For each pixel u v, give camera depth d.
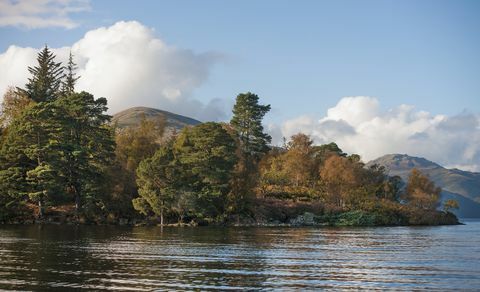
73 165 90.25
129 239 58.69
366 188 136.50
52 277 31.31
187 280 31.12
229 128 135.25
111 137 98.44
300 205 116.88
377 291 28.75
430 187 152.38
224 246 51.56
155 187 90.25
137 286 29.08
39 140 88.12
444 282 31.47
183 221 96.69
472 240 65.75
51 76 141.38
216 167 98.50
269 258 41.78
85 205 90.50
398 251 49.00
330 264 38.62
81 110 95.19
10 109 111.88
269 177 131.88
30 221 87.00
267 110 156.50
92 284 29.39
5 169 88.12
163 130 131.12
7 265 35.78
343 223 112.56
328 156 150.50
